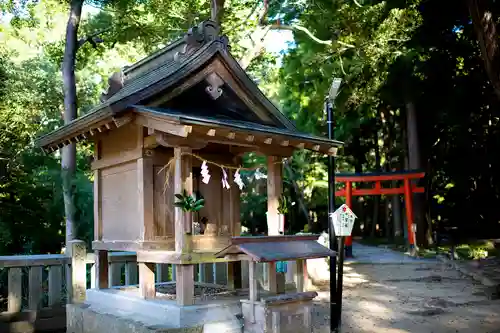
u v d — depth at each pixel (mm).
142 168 6039
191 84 6023
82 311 6672
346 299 9680
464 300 9562
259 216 25734
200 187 6555
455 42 21312
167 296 6305
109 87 7410
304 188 28984
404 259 18312
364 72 19078
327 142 6727
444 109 24375
